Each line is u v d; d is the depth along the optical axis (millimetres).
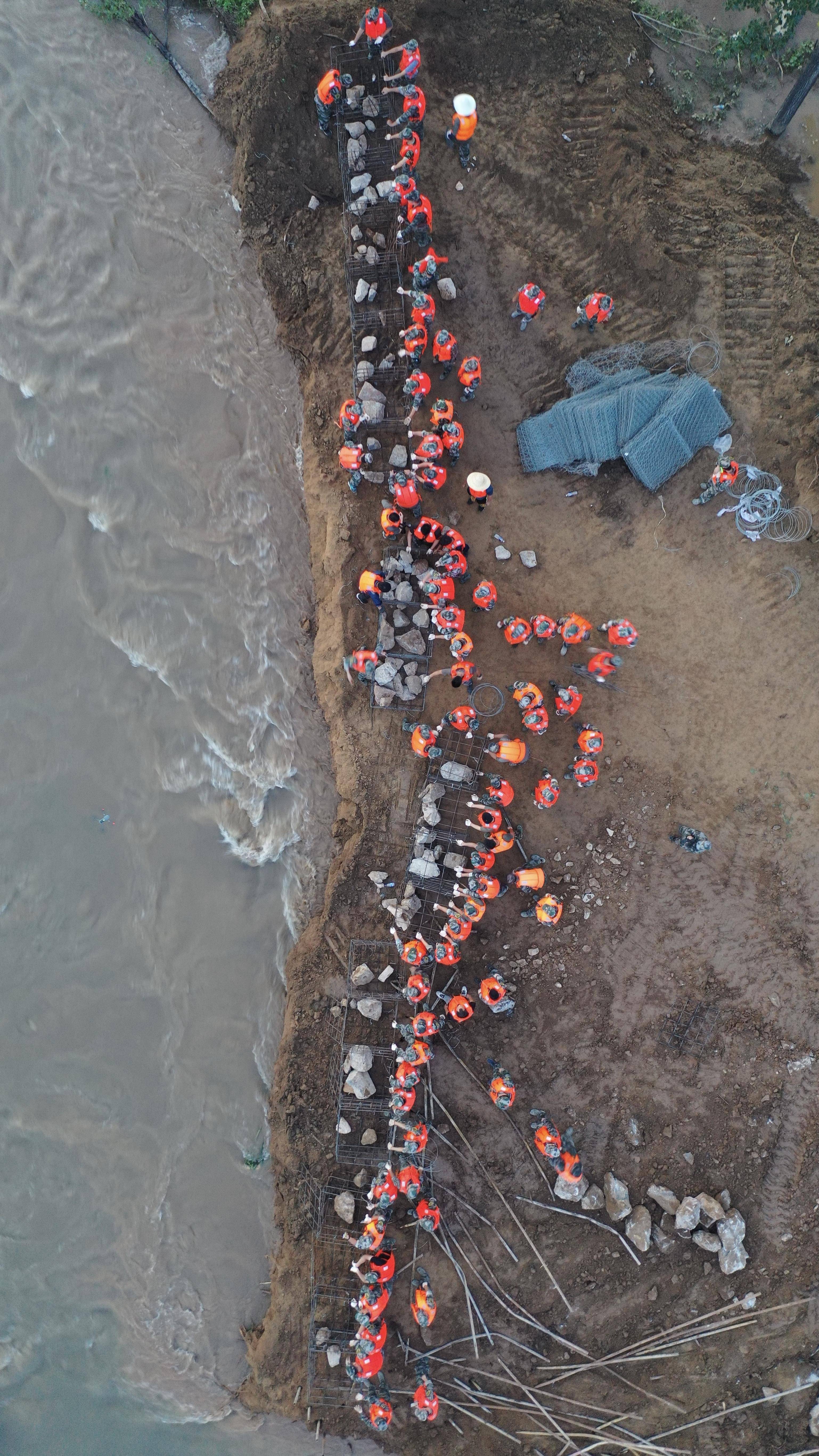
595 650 18438
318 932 18906
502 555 18469
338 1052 18609
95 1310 19094
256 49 18922
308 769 19500
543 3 18078
